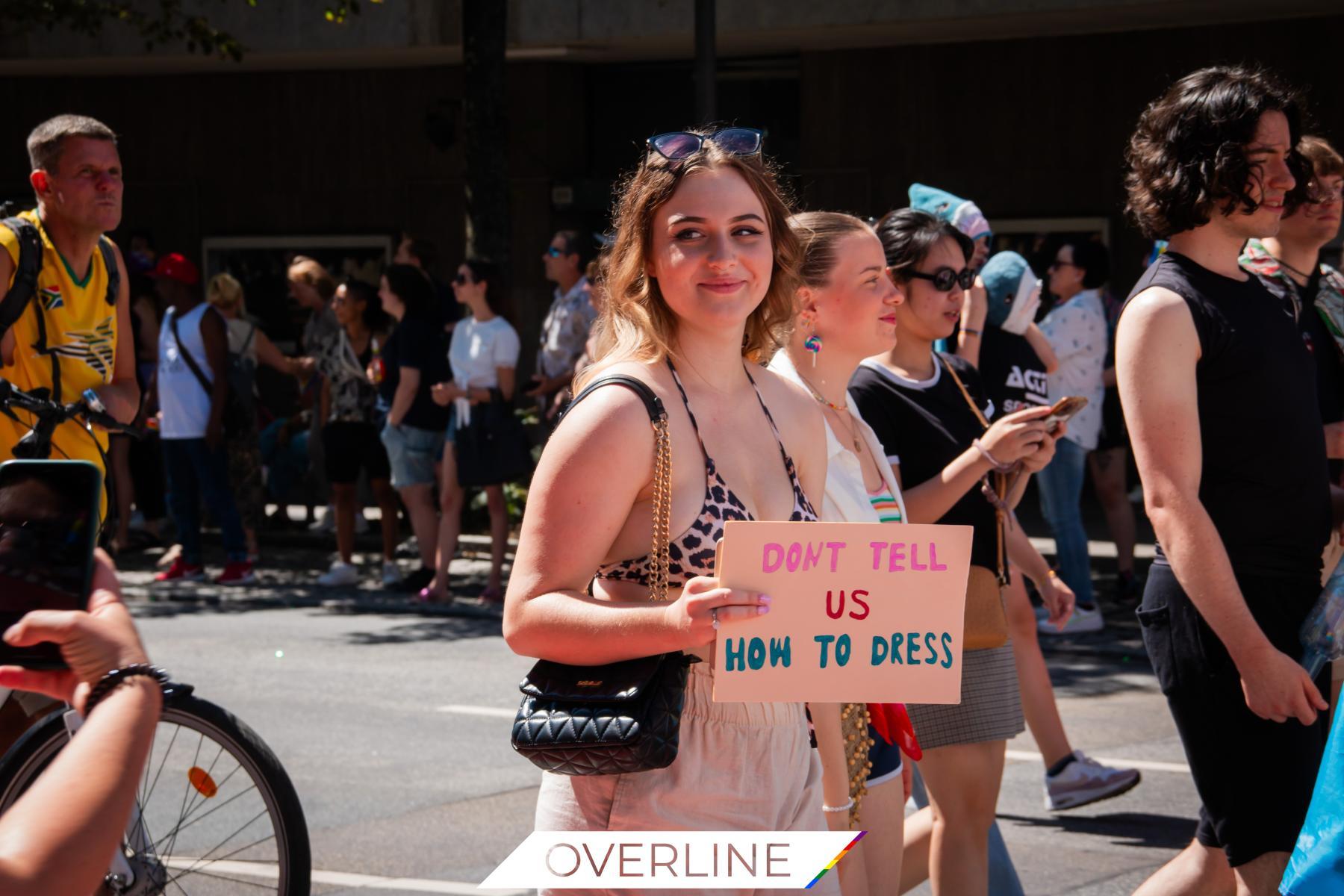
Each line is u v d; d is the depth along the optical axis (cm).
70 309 465
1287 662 310
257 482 1152
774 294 286
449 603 1006
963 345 558
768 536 233
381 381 1032
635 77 1600
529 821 546
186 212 1709
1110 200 1451
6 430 447
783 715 255
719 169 265
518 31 1448
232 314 1146
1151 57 1425
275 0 1503
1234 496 327
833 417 360
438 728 682
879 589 238
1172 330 324
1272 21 1379
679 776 245
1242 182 326
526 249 1603
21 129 1733
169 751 411
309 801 570
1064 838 527
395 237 1648
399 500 1329
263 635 911
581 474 245
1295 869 287
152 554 1257
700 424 258
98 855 152
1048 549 1214
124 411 469
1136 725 680
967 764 377
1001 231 1487
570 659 240
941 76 1490
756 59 1572
